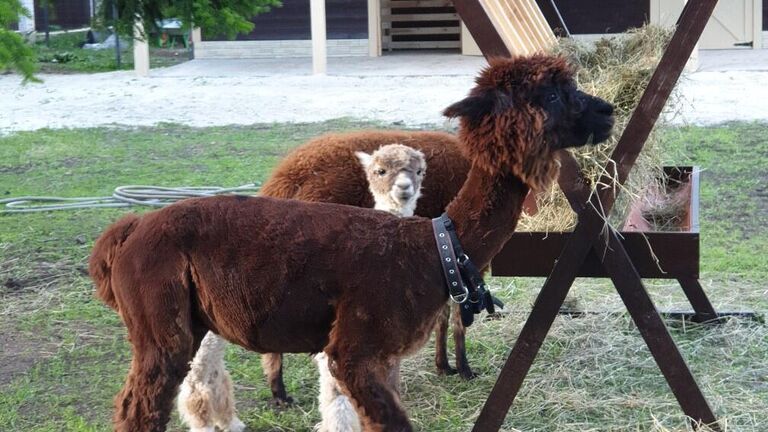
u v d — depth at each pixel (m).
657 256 4.62
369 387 3.58
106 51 23.38
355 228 3.68
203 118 14.61
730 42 20.66
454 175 5.20
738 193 9.38
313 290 3.61
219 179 10.58
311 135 12.86
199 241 3.67
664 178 6.09
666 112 5.52
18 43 6.50
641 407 4.98
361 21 21.78
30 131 13.88
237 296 3.64
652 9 19.75
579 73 5.18
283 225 3.68
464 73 18.11
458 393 5.28
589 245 4.41
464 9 4.30
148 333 3.67
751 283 6.95
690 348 5.78
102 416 5.05
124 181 10.67
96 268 3.83
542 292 4.47
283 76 18.58
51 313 6.61
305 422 4.96
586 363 5.60
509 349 5.86
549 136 3.54
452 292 3.64
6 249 8.04
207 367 4.54
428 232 3.70
